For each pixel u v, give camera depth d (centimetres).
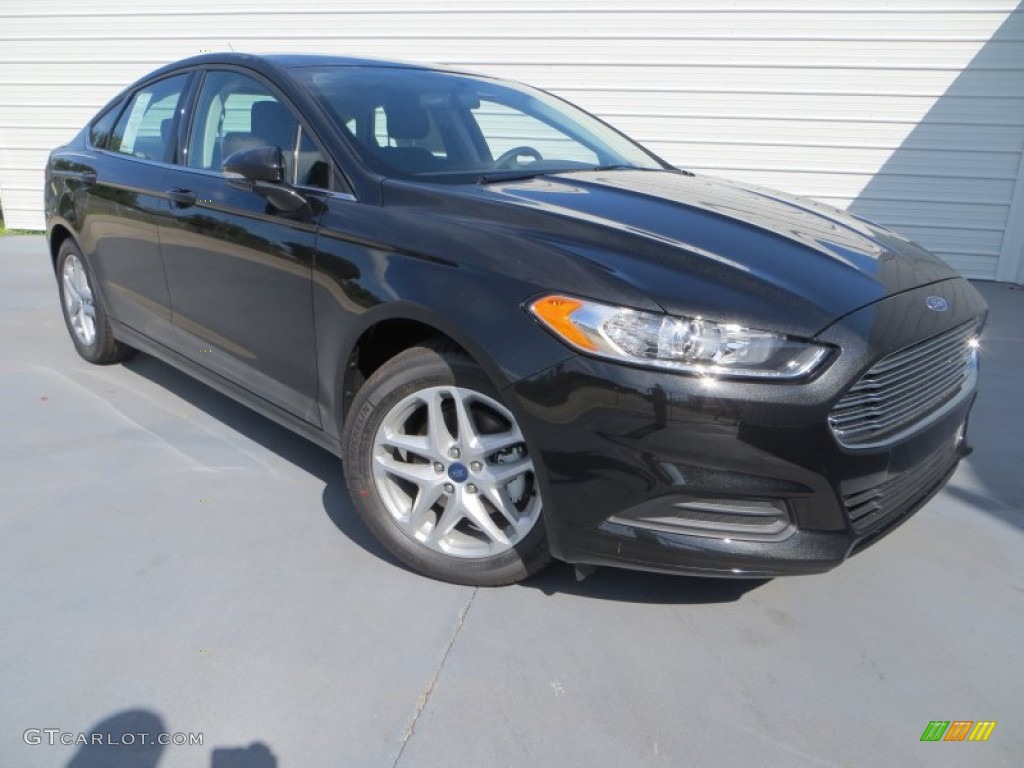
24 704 193
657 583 250
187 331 334
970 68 643
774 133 690
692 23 675
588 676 209
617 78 701
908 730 195
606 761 182
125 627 221
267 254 273
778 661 218
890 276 231
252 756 180
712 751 186
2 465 316
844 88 668
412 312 225
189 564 252
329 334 254
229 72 321
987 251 687
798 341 193
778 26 662
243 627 223
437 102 315
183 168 329
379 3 724
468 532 246
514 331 207
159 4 774
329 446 276
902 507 230
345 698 198
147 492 298
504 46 713
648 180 298
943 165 672
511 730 190
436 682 205
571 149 334
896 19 643
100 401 387
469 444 228
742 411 189
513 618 231
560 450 204
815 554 202
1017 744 191
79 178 398
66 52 816
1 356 452
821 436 193
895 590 252
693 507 199
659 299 196
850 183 692
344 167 262
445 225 232
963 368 256
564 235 221
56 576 244
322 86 293
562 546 213
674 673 212
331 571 251
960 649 225
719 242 225
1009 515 300
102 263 388
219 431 355
